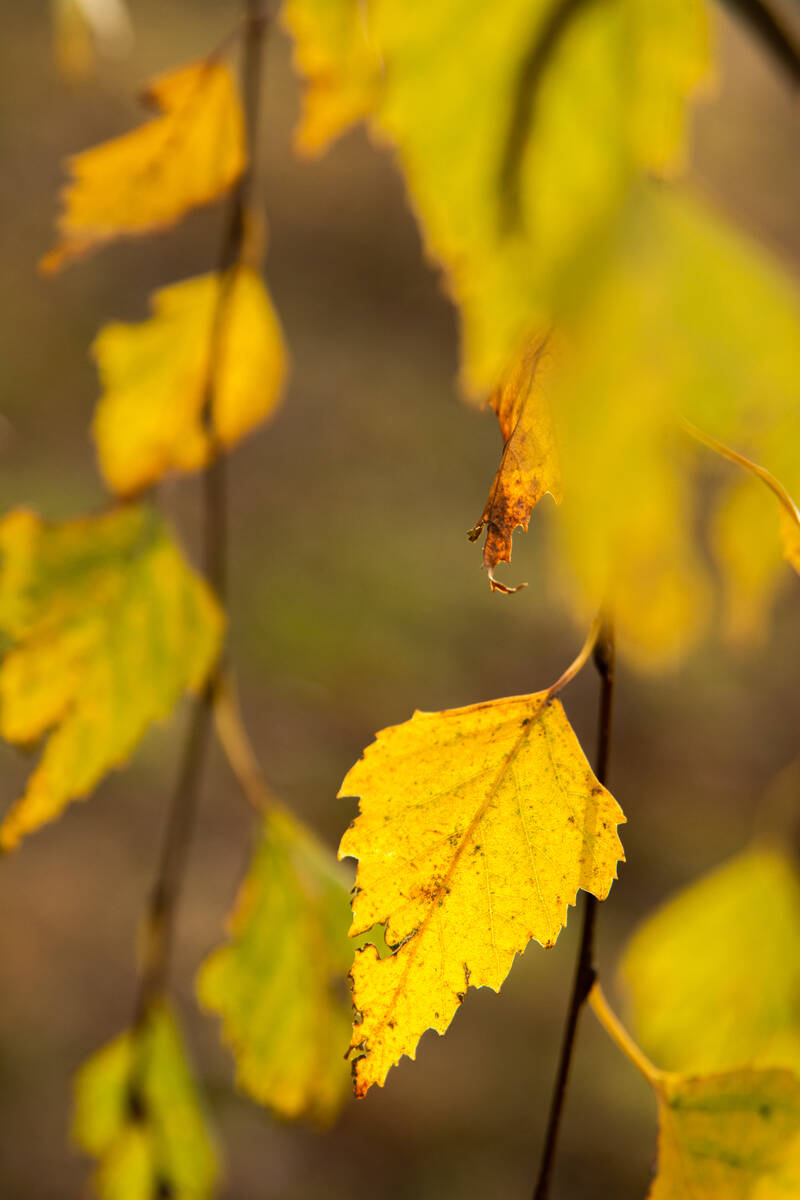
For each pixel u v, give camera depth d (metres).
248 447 6.19
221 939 3.56
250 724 4.53
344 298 7.27
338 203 7.26
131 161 0.94
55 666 0.94
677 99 0.86
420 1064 3.20
